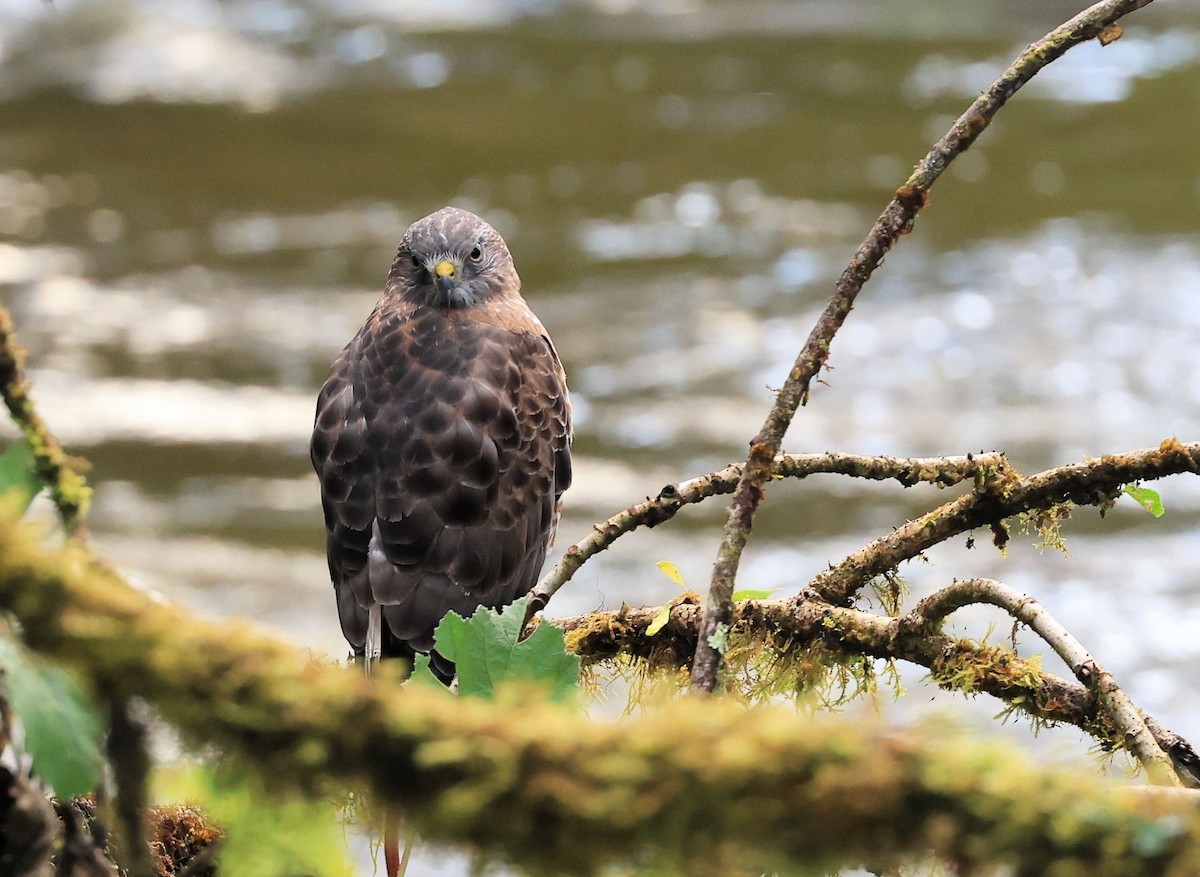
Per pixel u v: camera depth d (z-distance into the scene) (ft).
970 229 74.43
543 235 75.10
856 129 88.33
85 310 66.69
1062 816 6.32
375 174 84.07
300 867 8.10
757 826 6.44
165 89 96.94
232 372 61.26
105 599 6.83
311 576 46.14
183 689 6.77
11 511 7.06
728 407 57.26
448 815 6.62
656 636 16.15
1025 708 14.62
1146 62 97.50
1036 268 69.56
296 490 51.98
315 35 107.34
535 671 9.23
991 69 97.81
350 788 6.91
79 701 7.12
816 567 46.57
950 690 14.85
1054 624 13.38
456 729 6.67
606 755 6.57
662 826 6.49
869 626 15.20
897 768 6.40
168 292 69.10
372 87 98.02
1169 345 61.77
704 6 113.39
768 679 15.60
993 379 59.21
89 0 106.83
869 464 15.10
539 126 90.74
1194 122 87.40
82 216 78.33
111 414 56.90
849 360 61.16
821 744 6.44
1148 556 45.78
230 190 82.17
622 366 60.70
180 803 13.34
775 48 103.81
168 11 107.45
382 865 16.67
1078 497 14.89
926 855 6.44
